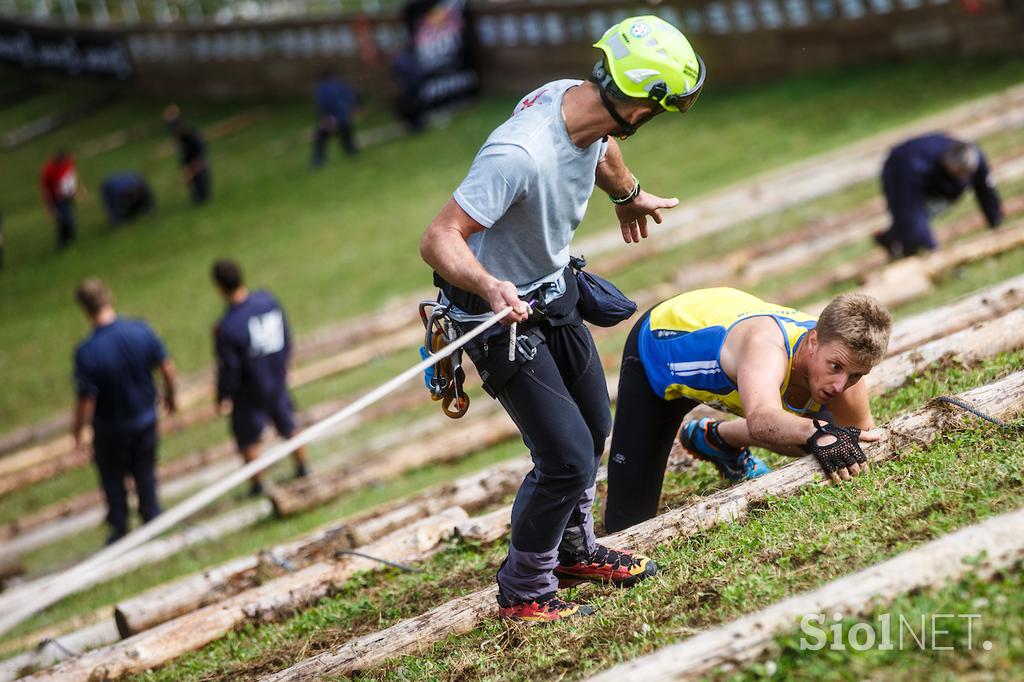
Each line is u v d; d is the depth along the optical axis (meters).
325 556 13.77
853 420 9.95
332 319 34.75
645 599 8.66
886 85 44.22
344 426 26.34
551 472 8.74
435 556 12.74
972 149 22.06
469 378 26.55
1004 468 8.80
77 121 76.94
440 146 53.84
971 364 12.58
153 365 21.91
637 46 7.94
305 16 67.69
